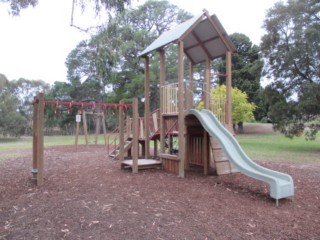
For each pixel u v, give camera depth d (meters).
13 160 10.88
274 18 16.41
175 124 8.82
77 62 34.25
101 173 7.83
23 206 4.80
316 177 7.66
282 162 10.51
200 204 4.96
